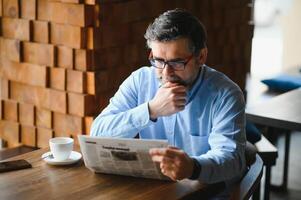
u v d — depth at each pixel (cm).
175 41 168
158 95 178
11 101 311
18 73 302
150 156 162
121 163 168
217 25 369
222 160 164
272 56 539
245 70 410
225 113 178
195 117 185
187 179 170
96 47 274
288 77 404
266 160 272
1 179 168
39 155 193
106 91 285
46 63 289
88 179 170
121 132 185
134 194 158
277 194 364
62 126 293
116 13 283
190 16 172
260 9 538
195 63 176
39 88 296
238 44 396
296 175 399
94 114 282
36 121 303
